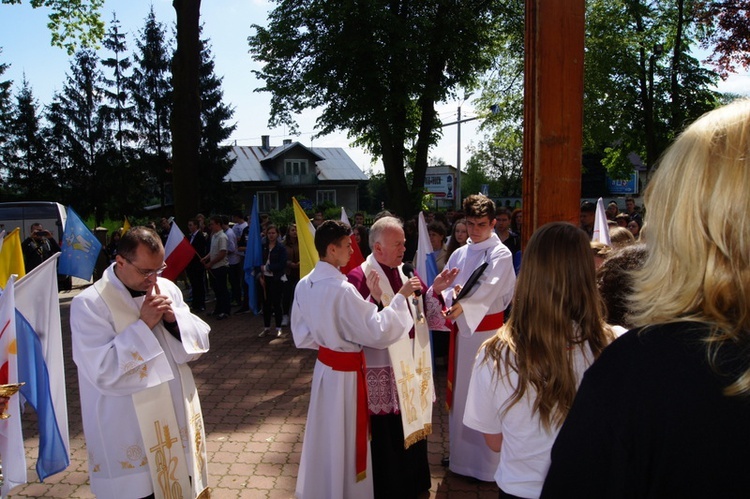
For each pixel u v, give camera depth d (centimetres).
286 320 904
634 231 780
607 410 86
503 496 179
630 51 1909
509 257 358
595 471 87
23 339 291
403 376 332
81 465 425
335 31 1712
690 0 1691
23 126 3688
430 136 2058
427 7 1845
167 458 272
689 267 87
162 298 265
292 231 877
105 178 3534
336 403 305
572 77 256
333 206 3334
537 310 172
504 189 5766
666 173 92
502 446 185
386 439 335
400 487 337
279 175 4819
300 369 665
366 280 342
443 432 474
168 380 268
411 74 1764
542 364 168
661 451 81
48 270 302
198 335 287
